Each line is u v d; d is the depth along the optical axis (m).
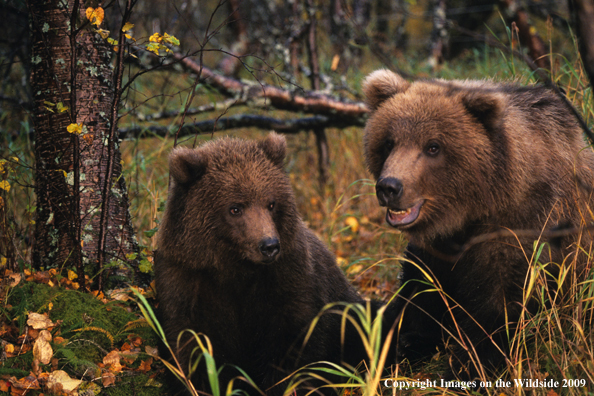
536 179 7.71
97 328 7.98
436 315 9.02
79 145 8.67
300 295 8.05
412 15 8.53
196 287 7.95
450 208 7.88
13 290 8.09
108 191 8.59
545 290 7.71
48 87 8.70
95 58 8.84
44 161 8.85
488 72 15.66
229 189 7.75
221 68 21.25
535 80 10.96
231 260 7.90
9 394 7.11
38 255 9.15
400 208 7.61
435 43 21.89
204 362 7.84
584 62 5.44
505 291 7.79
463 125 7.70
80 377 7.57
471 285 8.07
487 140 7.68
